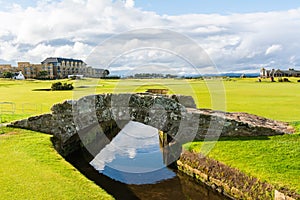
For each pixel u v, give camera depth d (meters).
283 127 16.27
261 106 26.25
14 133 14.36
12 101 28.00
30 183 8.85
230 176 11.59
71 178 9.46
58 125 15.52
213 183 12.37
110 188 12.66
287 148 13.11
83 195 8.33
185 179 13.84
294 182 9.84
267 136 15.12
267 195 9.83
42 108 23.70
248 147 13.59
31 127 15.20
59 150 14.94
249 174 10.88
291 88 45.41
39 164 10.49
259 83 59.59
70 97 31.38
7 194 8.07
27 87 48.97
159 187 12.91
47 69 103.19
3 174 9.45
